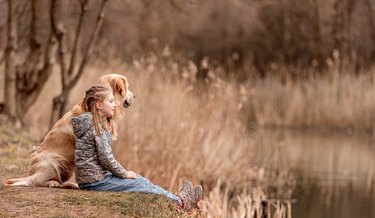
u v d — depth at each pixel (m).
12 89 14.46
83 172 7.28
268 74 26.25
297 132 22.41
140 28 33.12
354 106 23.61
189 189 7.50
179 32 33.81
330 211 10.94
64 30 13.52
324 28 31.20
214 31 33.94
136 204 6.70
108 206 6.61
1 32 18.56
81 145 7.26
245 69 30.48
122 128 12.38
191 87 14.62
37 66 14.80
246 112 24.12
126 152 11.92
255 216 10.15
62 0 13.52
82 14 13.51
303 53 31.66
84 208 6.53
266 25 33.03
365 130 23.25
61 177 7.64
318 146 19.03
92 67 18.08
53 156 7.57
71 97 16.42
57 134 7.64
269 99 24.53
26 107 14.91
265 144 18.86
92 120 7.25
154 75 15.27
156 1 33.34
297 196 12.14
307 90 24.34
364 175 14.47
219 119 14.48
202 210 8.84
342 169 15.20
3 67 17.56
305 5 31.80
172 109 13.83
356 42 31.84
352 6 30.61
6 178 8.66
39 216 6.24
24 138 12.60
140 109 13.59
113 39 31.50
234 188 12.47
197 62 33.31
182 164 12.24
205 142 13.23
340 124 23.58
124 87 7.53
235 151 14.12
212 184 12.55
